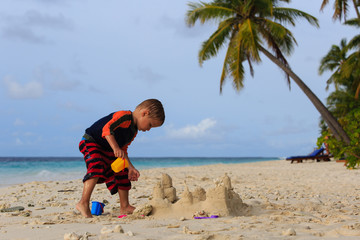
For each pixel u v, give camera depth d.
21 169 20.77
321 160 22.44
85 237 2.17
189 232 2.29
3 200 5.08
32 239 2.24
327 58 30.25
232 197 3.43
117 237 2.17
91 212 3.52
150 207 3.15
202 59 17.80
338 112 27.31
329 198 5.13
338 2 18.62
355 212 3.49
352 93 28.19
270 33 17.58
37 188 7.15
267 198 4.82
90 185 3.35
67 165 29.59
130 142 3.50
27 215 3.48
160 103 3.47
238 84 16.44
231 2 17.70
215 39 17.45
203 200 3.38
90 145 3.40
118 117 3.31
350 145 12.25
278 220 2.85
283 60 17.67
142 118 3.39
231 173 12.50
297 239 2.11
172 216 3.09
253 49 15.66
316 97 16.25
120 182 3.56
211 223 2.70
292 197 5.11
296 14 17.22
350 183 8.09
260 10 17.25
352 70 21.33
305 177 10.16
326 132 12.61
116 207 4.16
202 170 15.17
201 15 17.34
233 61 16.67
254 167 18.02
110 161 3.50
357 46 20.84
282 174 11.68
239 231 2.36
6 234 2.42
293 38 17.19
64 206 4.30
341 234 2.27
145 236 2.20
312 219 2.88
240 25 17.08
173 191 3.46
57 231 2.46
